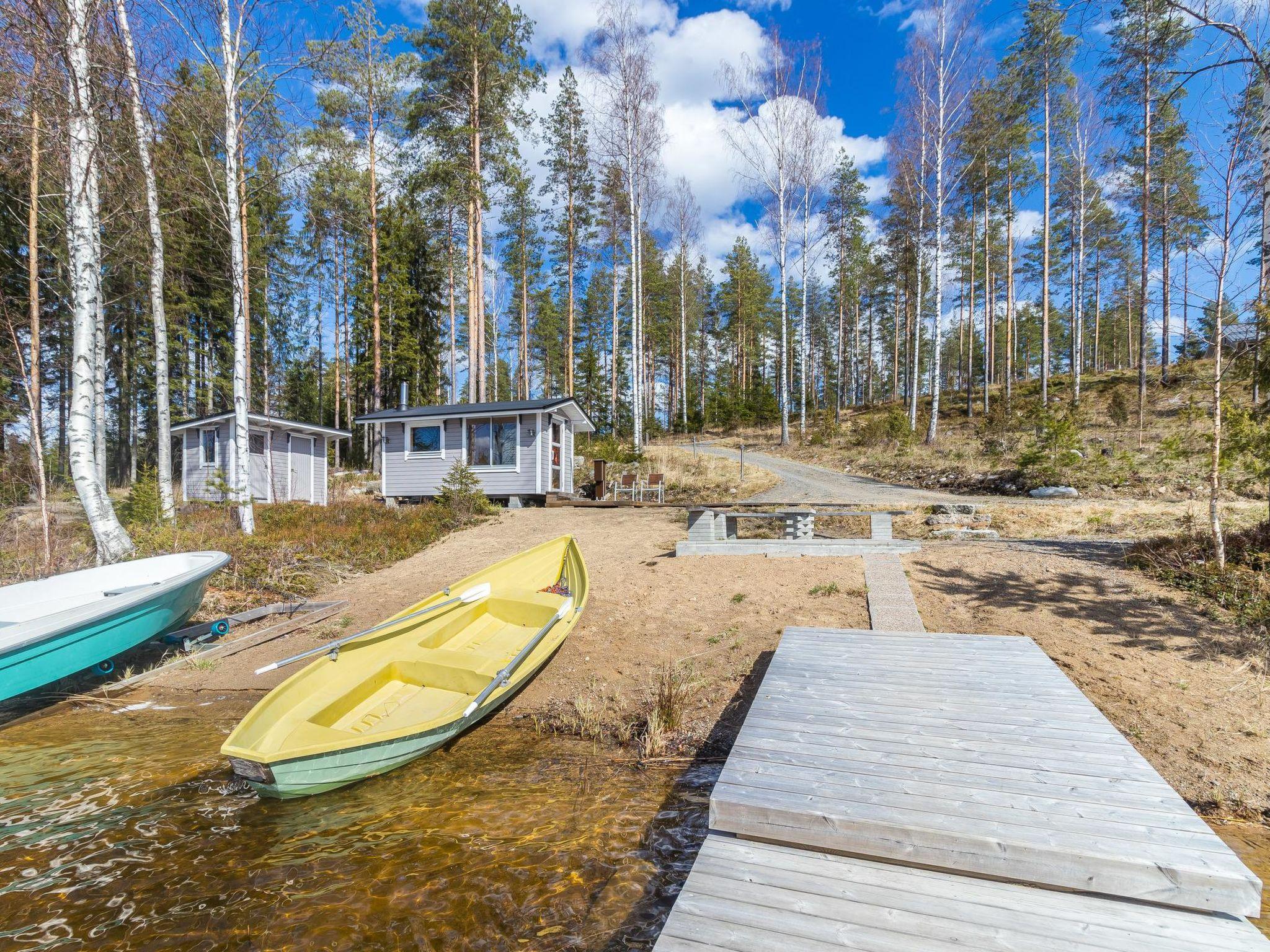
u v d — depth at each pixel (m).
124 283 21.55
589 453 23.59
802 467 23.45
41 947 2.92
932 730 3.59
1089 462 15.23
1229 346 6.84
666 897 3.11
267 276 30.02
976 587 7.11
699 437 42.38
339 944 2.90
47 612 6.80
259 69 12.45
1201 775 3.96
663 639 6.86
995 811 2.71
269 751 4.11
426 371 34.72
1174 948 2.09
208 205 14.06
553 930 2.92
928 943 2.13
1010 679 4.41
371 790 4.31
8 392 14.80
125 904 3.20
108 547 9.57
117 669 7.02
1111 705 4.71
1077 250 27.41
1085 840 2.47
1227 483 12.23
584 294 47.66
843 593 7.37
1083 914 2.28
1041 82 24.11
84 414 9.61
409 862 3.49
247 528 12.19
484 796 4.20
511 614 7.02
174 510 13.84
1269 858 3.23
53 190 12.48
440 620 6.51
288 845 3.68
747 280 49.50
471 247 24.06
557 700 5.80
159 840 3.76
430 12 22.72
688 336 52.69
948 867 2.55
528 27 23.44
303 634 7.92
